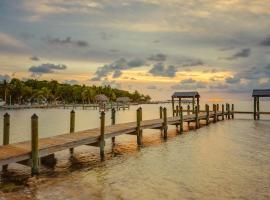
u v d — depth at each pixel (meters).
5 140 19.50
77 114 76.00
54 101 141.75
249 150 25.53
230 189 15.55
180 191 15.23
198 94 59.44
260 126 44.38
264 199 14.27
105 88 168.12
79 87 153.50
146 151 24.92
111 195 14.53
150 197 14.39
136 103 189.62
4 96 121.69
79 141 20.59
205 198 14.34
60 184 15.94
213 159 22.03
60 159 21.41
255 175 17.95
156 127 31.59
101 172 18.44
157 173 18.30
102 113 22.31
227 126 44.41
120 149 25.72
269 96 54.62
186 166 19.95
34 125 16.81
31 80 152.25
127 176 17.64
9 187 15.27
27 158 16.84
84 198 14.02
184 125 45.56
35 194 14.35
